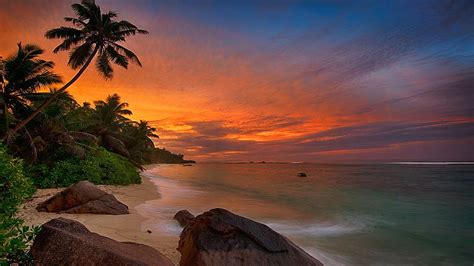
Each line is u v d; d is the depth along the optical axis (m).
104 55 26.06
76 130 31.30
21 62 22.16
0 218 3.76
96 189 13.39
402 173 85.00
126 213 13.02
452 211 21.62
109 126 46.12
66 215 11.83
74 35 24.94
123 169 28.70
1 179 4.83
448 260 10.45
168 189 29.00
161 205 17.48
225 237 6.63
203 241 6.48
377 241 12.51
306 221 16.41
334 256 10.09
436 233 14.77
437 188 39.75
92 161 26.52
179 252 8.12
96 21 24.59
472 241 13.10
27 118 21.92
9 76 22.16
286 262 6.44
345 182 50.56
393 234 14.13
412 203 25.50
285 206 22.05
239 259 6.26
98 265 3.93
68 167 24.12
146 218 12.47
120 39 25.56
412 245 12.23
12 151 22.83
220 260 6.15
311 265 6.56
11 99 23.33
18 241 3.39
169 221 12.16
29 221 10.49
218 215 7.12
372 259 10.02
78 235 4.61
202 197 24.16
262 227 7.09
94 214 12.27
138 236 9.66
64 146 26.34
